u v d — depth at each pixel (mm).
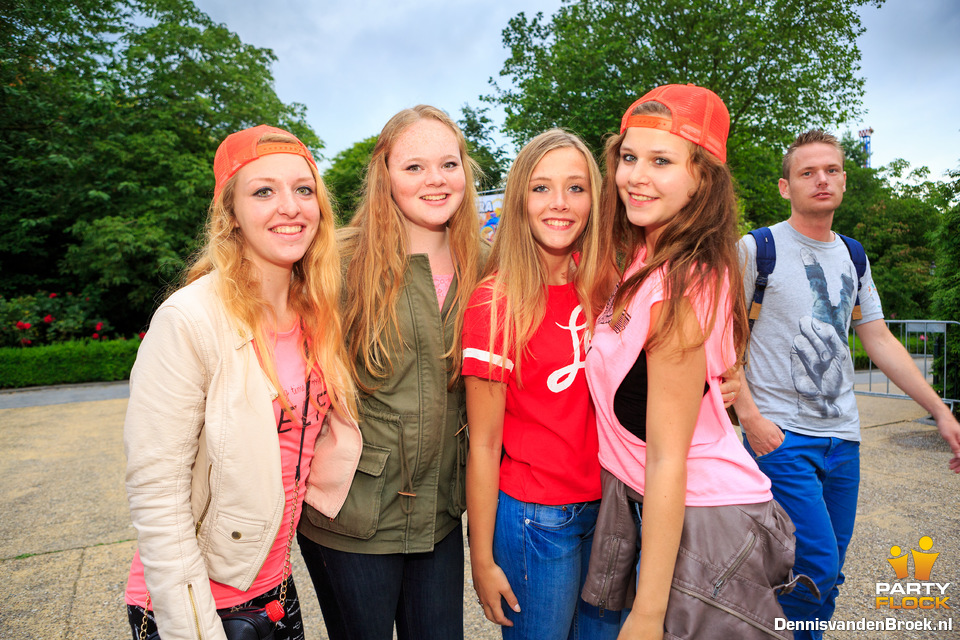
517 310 1462
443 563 1677
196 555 1224
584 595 1408
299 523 1614
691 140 1271
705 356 1240
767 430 2086
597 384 1386
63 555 3375
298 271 1511
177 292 1292
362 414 1549
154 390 1209
